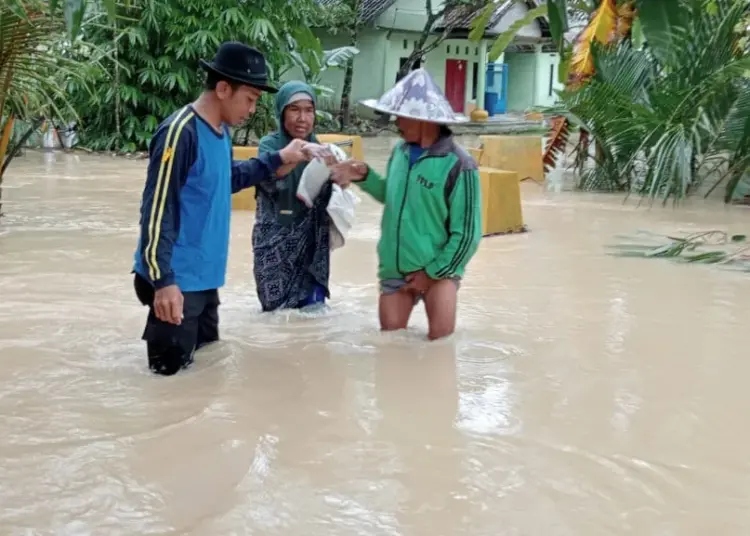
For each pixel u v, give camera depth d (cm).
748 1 1113
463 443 360
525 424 382
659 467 341
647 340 515
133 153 1711
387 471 332
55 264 689
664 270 716
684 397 420
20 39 729
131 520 293
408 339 505
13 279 635
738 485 327
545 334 524
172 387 419
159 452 345
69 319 532
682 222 978
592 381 440
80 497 307
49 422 373
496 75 3136
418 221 483
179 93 1792
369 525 292
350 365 457
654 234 891
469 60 3000
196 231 434
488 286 651
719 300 616
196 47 1700
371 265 721
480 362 466
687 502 313
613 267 726
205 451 346
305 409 394
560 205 1107
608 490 321
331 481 323
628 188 1255
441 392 420
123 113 1742
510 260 751
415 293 515
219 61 428
